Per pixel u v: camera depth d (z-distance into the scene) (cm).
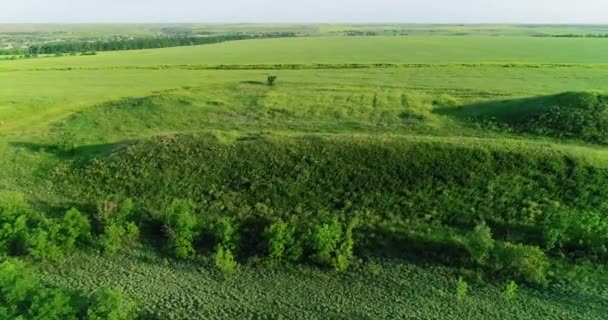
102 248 3306
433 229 3338
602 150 4072
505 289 2888
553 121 4681
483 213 3419
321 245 3108
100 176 4031
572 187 3559
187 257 3234
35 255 3130
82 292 2803
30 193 3888
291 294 2916
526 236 3253
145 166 4059
